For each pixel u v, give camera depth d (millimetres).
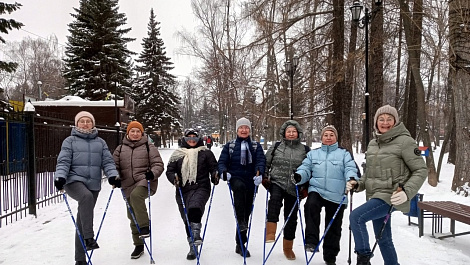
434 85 35750
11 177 6652
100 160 4262
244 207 4406
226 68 20750
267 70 16500
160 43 34062
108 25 26516
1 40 14266
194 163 4488
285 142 4621
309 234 3938
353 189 3818
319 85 13156
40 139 7301
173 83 34750
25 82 45094
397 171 3559
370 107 16281
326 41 13516
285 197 4520
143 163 4500
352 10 9617
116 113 16859
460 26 8586
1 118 7734
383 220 3746
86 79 25641
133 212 4379
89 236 3934
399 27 13812
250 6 12906
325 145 4309
